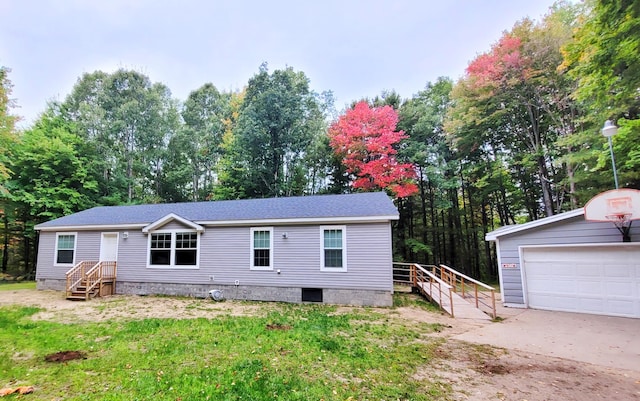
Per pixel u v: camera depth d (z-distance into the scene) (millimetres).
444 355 5598
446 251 25062
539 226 10109
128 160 27344
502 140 20281
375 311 9609
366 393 4047
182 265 12602
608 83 10219
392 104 23766
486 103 17797
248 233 12078
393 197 20500
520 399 3928
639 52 9055
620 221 8594
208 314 9125
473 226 23625
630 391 4168
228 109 30438
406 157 21953
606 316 8820
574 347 6109
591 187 14703
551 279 9891
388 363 5141
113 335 6789
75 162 22234
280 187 24031
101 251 13703
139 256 13164
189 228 12617
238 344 6074
